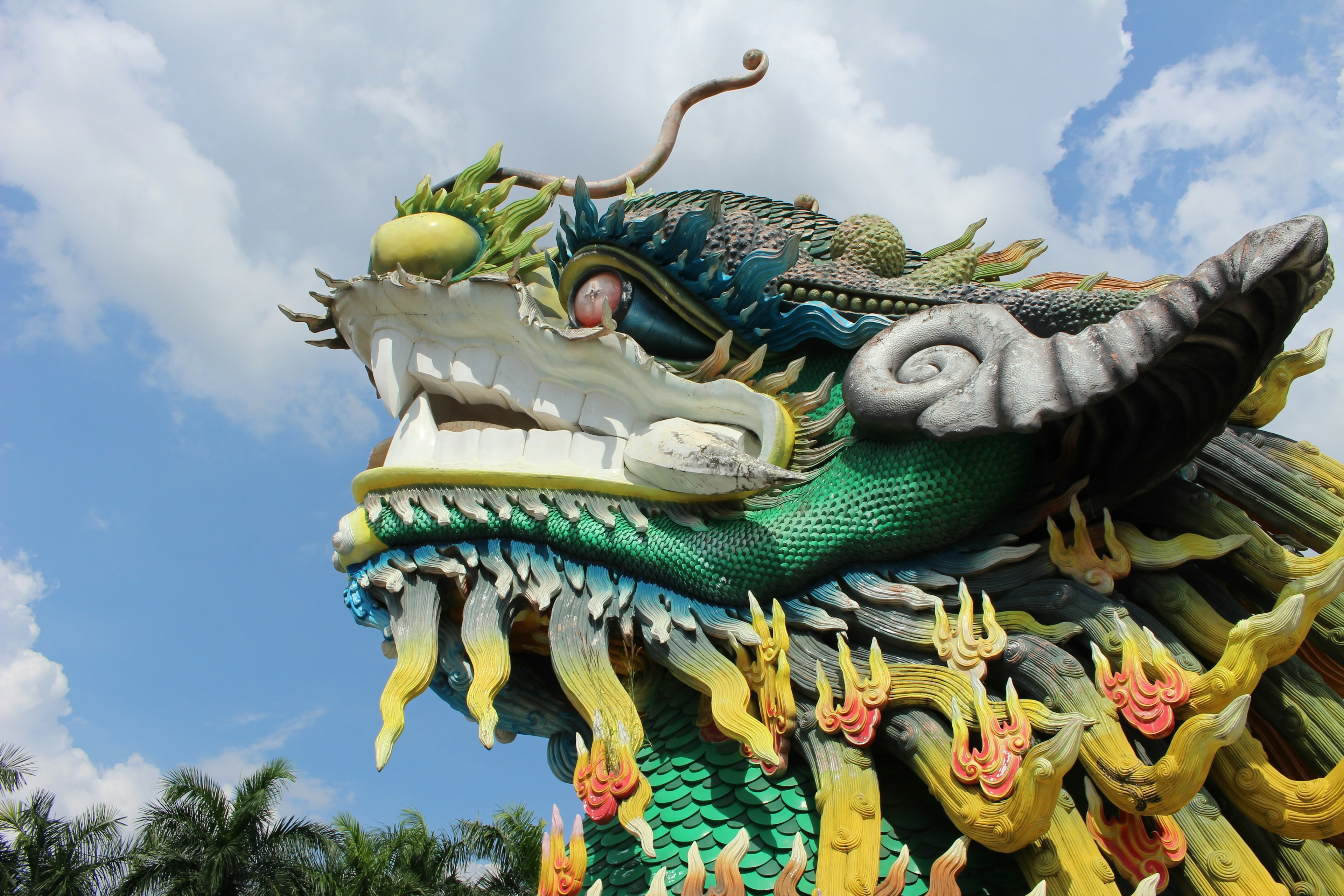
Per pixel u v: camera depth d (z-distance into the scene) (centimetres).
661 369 524
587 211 592
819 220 649
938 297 566
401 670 482
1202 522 480
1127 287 623
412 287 549
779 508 503
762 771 457
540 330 528
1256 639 394
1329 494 507
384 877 1574
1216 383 453
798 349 578
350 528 523
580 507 507
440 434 539
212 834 1534
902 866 396
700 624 484
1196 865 400
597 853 486
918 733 426
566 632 486
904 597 460
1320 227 403
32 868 1437
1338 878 418
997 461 467
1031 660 426
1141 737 409
